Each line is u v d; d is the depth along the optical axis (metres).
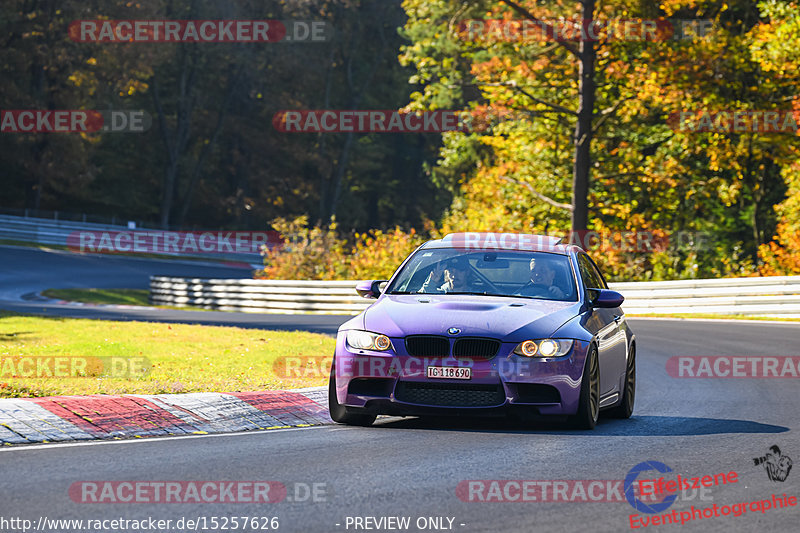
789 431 34.09
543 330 33.44
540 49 125.94
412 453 29.17
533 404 32.81
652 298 104.38
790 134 124.06
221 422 34.50
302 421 36.19
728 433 33.62
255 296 128.88
